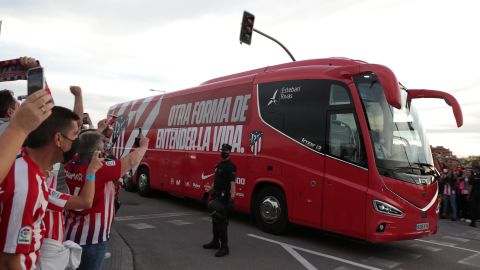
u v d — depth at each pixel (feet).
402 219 19.80
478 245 26.35
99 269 9.55
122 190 46.55
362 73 21.18
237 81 29.91
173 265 18.49
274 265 18.95
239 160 27.91
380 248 23.54
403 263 20.48
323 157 22.44
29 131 4.90
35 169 5.97
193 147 33.40
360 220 20.31
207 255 20.33
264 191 25.95
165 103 39.50
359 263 19.97
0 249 5.53
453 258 22.06
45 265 7.16
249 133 27.53
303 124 23.95
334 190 21.61
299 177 23.50
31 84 6.30
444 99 22.89
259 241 23.58
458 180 40.55
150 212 32.99
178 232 25.59
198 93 34.24
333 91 22.76
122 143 47.09
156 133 39.93
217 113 31.14
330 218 21.66
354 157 20.97
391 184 19.97
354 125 21.21
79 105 10.39
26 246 5.59
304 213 23.02
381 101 21.45
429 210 21.07
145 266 18.24
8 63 8.24
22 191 5.60
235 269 18.12
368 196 20.10
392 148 20.92
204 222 29.17
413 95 23.97
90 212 9.21
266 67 29.07
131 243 22.41
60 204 7.49
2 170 4.66
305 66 25.48
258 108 27.25
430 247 24.73
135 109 45.75
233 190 20.47
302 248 22.30
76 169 9.39
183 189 34.24
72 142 6.64
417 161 21.76
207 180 31.17
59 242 7.48
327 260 20.20
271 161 25.39
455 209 40.24
